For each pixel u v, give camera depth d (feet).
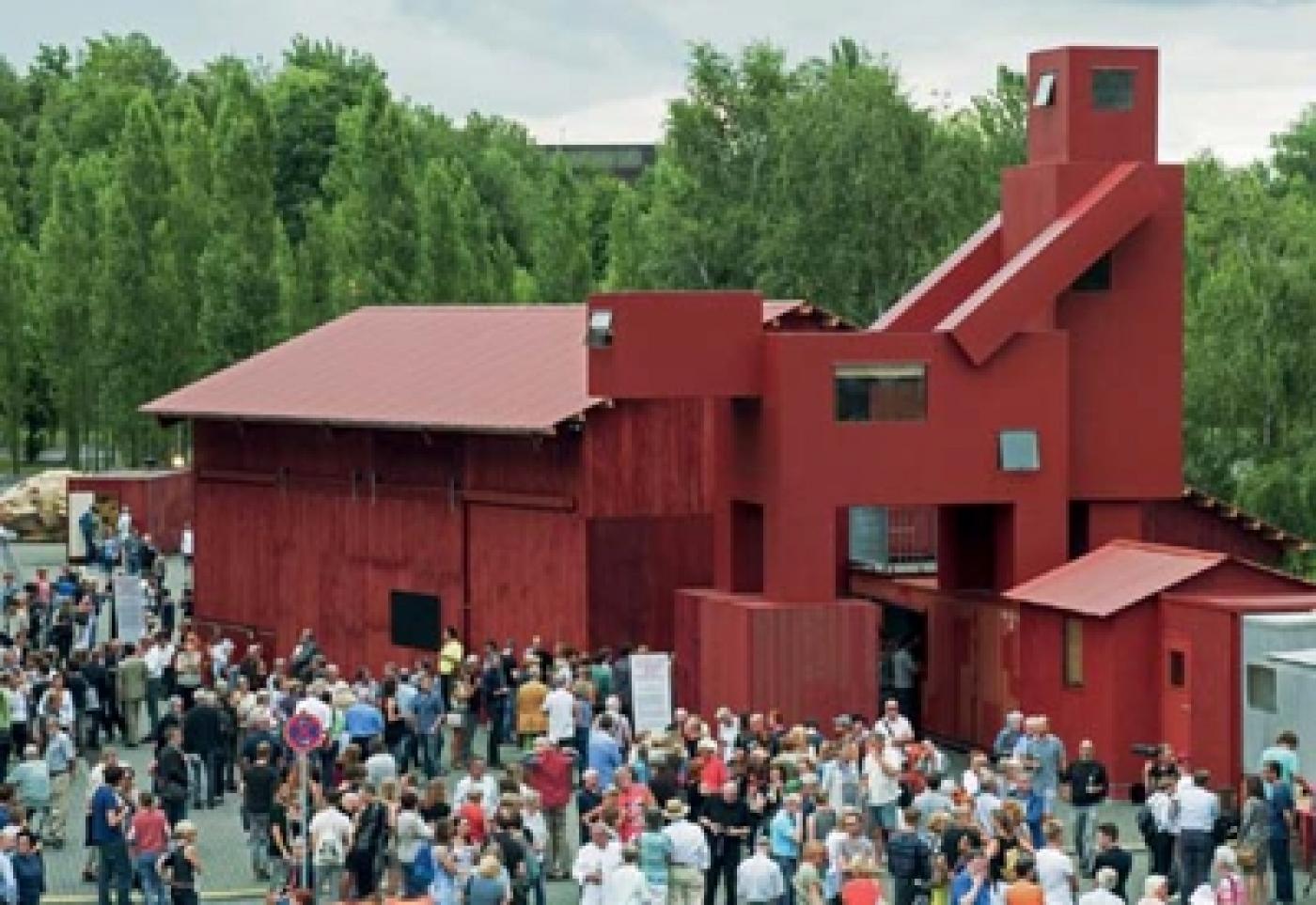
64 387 412.16
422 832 140.87
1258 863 146.00
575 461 209.67
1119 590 186.50
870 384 196.24
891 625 215.10
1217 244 378.53
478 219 419.95
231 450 252.42
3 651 195.52
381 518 232.32
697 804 153.89
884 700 207.72
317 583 240.73
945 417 198.18
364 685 181.78
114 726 202.49
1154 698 184.85
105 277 395.75
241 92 435.94
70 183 417.28
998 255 210.79
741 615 193.98
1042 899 126.41
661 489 211.61
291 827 148.36
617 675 194.59
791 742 157.69
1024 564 200.75
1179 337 207.82
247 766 159.53
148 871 146.61
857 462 195.93
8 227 437.58
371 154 402.93
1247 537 215.10
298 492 242.99
